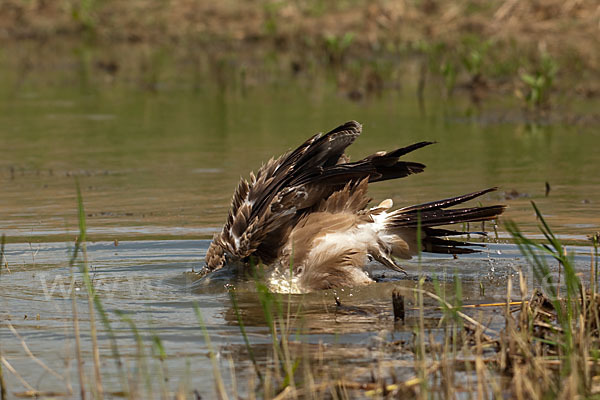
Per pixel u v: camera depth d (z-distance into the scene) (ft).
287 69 96.78
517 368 23.31
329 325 28.48
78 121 70.74
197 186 49.67
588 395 22.43
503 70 86.07
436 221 33.96
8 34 123.24
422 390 22.07
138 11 125.29
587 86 80.79
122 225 42.11
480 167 53.78
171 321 28.99
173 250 38.40
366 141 59.98
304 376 23.99
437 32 103.19
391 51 100.37
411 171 35.27
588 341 25.03
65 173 53.42
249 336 27.35
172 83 90.63
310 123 67.10
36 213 44.34
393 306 29.17
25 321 28.96
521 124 67.92
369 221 33.94
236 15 120.78
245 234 33.04
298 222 33.94
